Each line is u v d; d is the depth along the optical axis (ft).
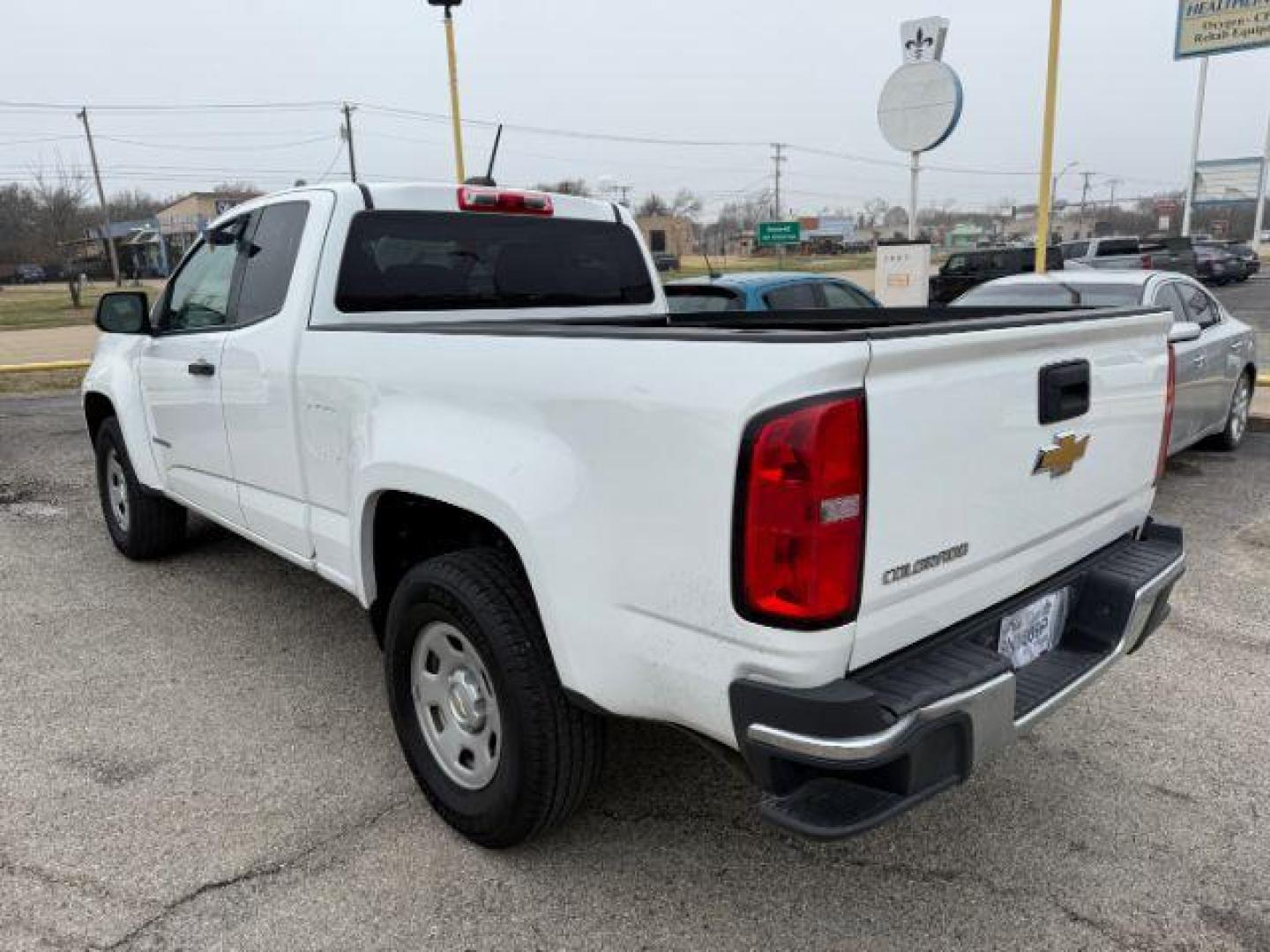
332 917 8.48
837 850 9.39
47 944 8.13
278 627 15.01
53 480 25.41
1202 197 155.12
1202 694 12.52
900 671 7.22
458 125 48.08
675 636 7.22
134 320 14.57
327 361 10.47
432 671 9.85
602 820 9.90
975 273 61.52
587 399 7.49
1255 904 8.57
